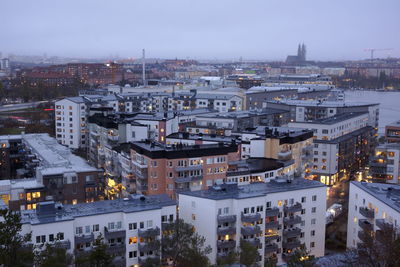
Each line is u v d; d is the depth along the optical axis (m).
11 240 83.00
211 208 118.06
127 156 172.88
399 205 111.81
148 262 106.12
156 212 113.44
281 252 129.38
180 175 154.00
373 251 101.38
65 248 100.94
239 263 111.56
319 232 135.25
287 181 135.50
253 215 120.06
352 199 133.12
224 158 161.00
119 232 109.38
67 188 159.88
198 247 113.50
